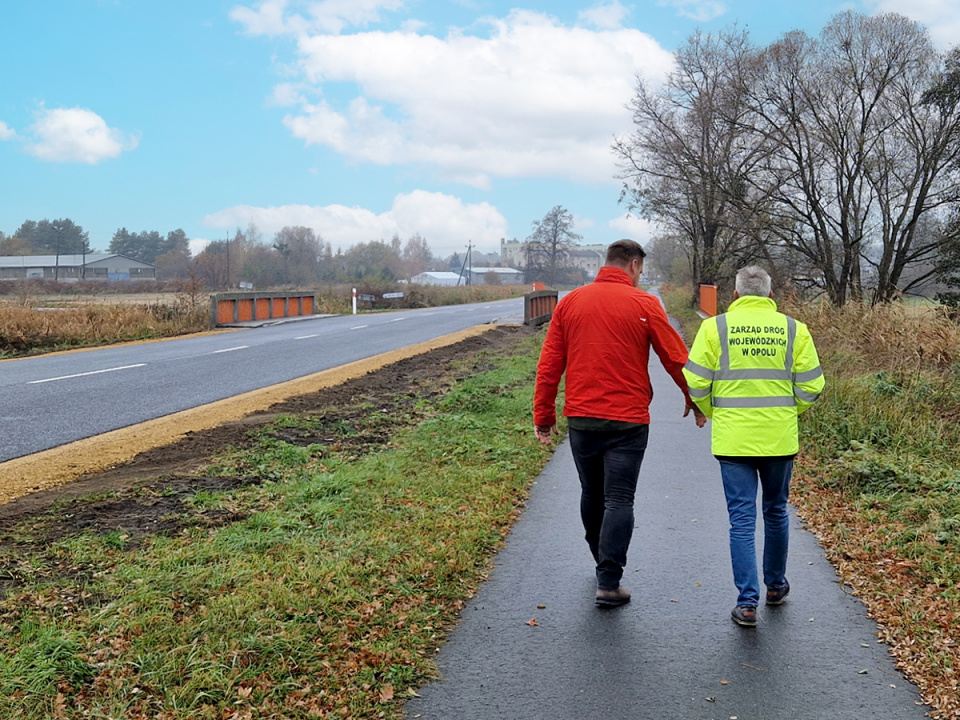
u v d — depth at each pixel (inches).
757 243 1101.7
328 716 126.8
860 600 179.2
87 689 128.8
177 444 309.1
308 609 160.1
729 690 138.6
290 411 386.9
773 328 170.9
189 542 195.6
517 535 224.2
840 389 390.0
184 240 5935.0
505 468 291.7
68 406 398.0
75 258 5068.9
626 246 182.1
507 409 407.8
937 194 992.9
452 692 137.7
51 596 160.6
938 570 188.2
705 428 385.7
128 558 182.5
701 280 1432.1
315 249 4680.1
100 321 829.8
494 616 169.8
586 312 176.6
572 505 254.2
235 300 997.8
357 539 204.2
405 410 405.4
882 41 964.6
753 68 1031.0
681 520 239.3
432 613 167.3
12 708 120.6
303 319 1151.6
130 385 471.5
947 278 1011.9
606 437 175.8
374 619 160.4
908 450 311.7
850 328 585.0
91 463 277.4
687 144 1254.3
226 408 391.5
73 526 205.9
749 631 163.0
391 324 1047.0
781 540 174.6
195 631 147.6
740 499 170.9
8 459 284.0
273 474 266.7
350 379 503.8
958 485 254.5
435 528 218.7
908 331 516.4
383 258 5438.0
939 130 964.0
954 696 134.0
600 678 142.9
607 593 173.5
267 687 132.9
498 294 2637.8
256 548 193.3
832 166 1019.9
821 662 149.2
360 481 258.5
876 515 237.3
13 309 777.6
